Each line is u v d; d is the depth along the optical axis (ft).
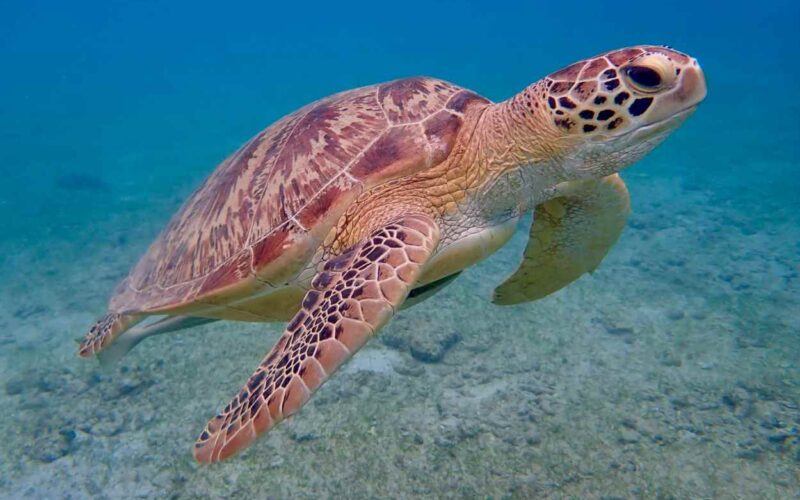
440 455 4.05
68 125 26.14
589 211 3.20
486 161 2.72
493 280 7.26
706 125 19.99
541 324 6.10
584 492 3.74
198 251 2.98
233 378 5.22
